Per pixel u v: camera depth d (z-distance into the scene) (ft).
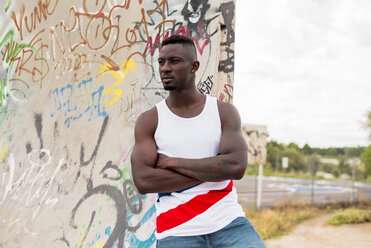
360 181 59.31
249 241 5.07
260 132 39.68
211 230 5.16
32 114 11.73
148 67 8.59
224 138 5.36
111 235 8.63
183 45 5.43
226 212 5.30
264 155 39.83
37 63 11.80
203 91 7.86
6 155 12.53
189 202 5.28
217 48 7.99
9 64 13.02
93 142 9.55
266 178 89.40
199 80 7.86
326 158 72.49
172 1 8.48
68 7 10.86
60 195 10.12
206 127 5.46
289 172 88.53
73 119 10.23
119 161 8.77
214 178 5.18
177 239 5.19
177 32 8.34
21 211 11.31
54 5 11.37
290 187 68.64
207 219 5.18
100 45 9.78
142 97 8.58
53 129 10.82
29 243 10.73
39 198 10.77
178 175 5.33
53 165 10.61
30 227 10.82
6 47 13.30
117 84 9.20
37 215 10.69
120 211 8.57
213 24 8.02
